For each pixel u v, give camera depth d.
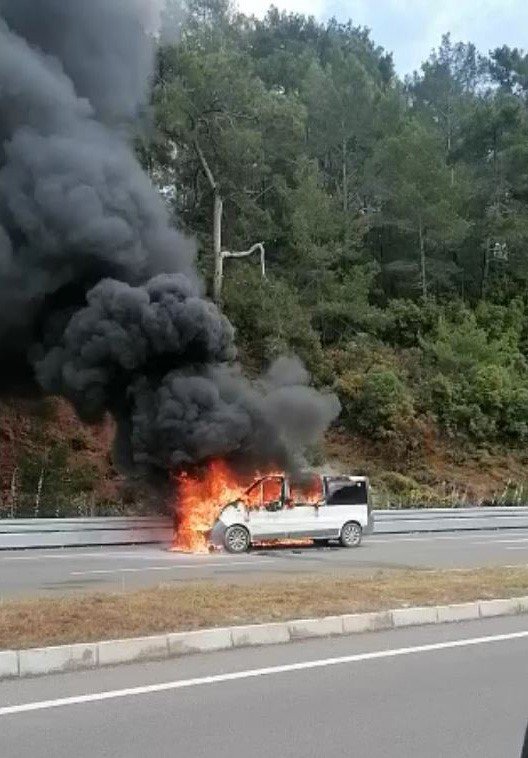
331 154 45.88
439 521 27.41
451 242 44.00
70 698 6.61
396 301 42.44
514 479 35.28
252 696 6.79
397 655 8.36
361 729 6.03
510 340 42.72
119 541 22.55
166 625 8.55
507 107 48.25
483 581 12.34
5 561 18.06
